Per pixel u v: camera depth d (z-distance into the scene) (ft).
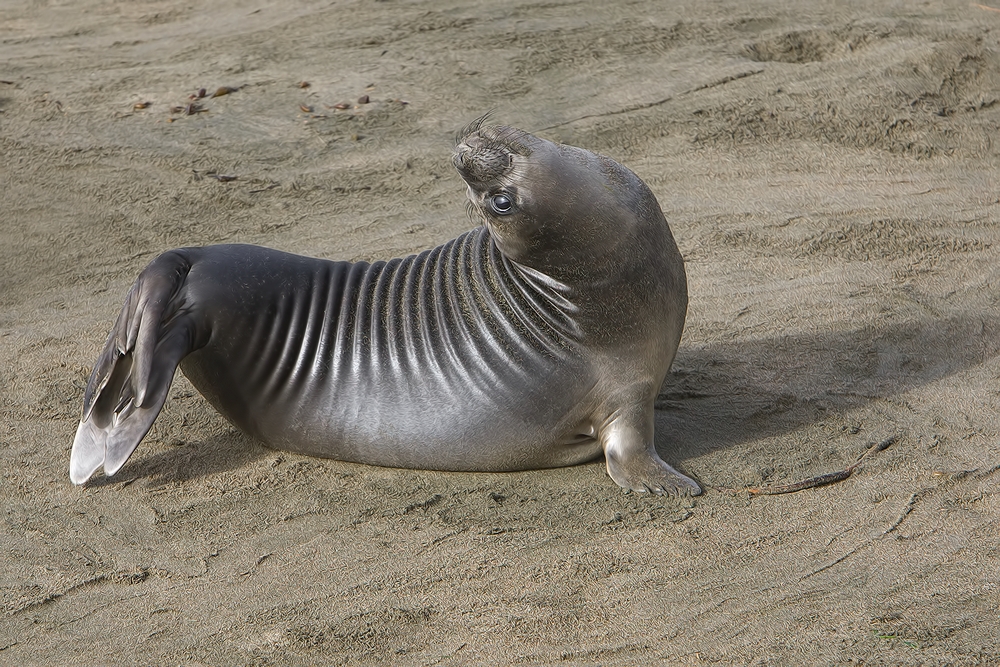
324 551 63.82
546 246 62.54
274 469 71.15
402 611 58.95
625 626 57.72
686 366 82.89
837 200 109.40
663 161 115.65
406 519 66.33
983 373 81.87
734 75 128.16
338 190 110.01
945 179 113.80
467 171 60.95
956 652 55.01
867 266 98.32
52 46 146.00
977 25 139.23
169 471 71.20
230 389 69.77
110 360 67.21
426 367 67.67
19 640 57.47
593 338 65.36
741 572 61.52
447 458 69.10
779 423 75.61
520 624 57.93
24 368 83.10
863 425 75.31
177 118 122.52
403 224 104.47
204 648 56.75
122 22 155.12
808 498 67.77
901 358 83.92
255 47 139.85
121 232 103.55
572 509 66.95
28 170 112.78
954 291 93.91
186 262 68.13
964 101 125.59
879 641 56.03
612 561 62.49
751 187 111.75
